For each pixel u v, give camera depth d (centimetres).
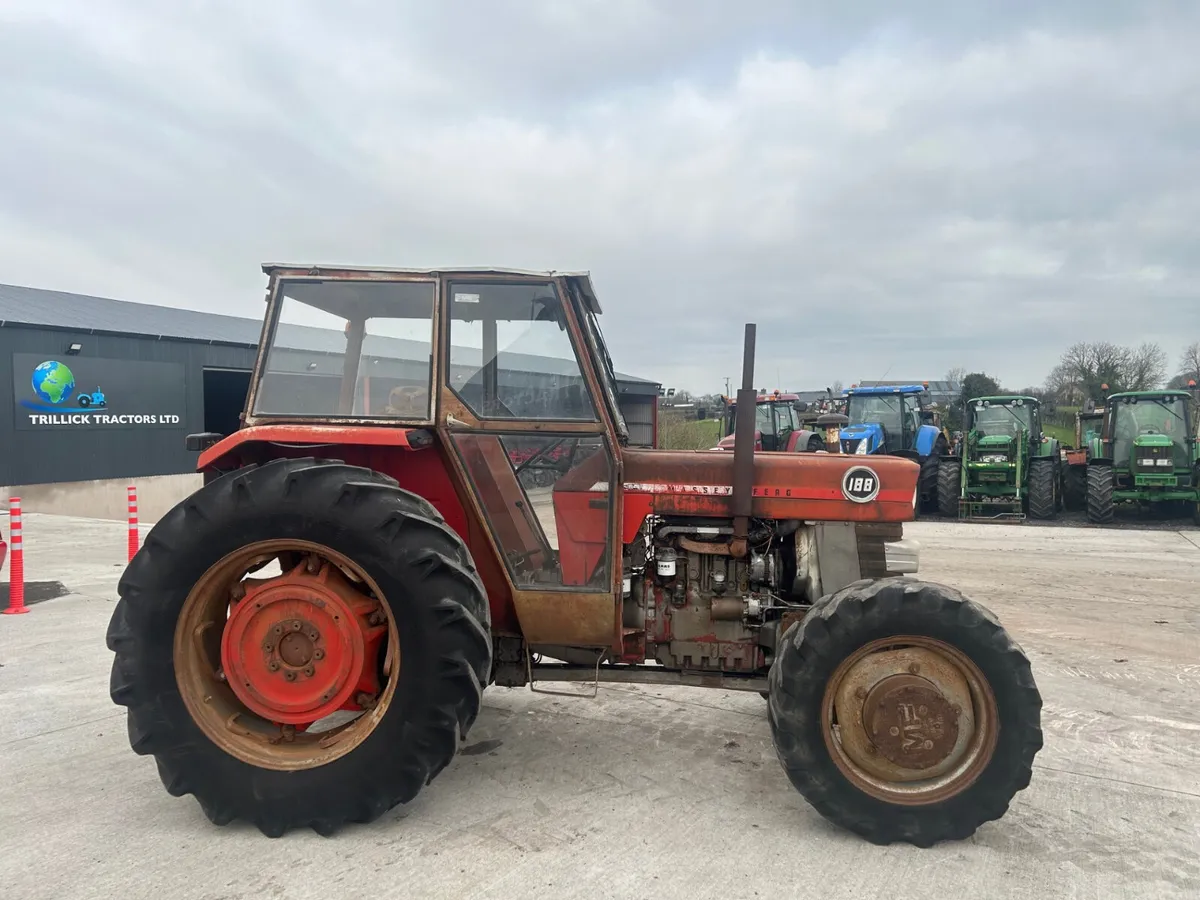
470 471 296
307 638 272
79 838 262
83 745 343
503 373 296
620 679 314
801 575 322
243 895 229
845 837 266
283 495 260
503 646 315
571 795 295
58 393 1388
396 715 259
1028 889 236
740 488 306
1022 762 254
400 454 305
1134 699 418
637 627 320
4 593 675
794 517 316
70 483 1410
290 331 298
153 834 265
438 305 293
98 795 295
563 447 296
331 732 282
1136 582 745
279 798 260
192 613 267
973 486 1306
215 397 1802
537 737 352
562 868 244
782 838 264
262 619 273
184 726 262
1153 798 300
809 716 260
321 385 298
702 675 315
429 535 262
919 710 260
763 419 1606
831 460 319
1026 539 1050
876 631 260
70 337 1403
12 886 233
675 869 244
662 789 301
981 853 257
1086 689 435
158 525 266
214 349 1648
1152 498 1194
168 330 1642
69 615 590
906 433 1493
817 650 260
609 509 294
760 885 236
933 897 231
